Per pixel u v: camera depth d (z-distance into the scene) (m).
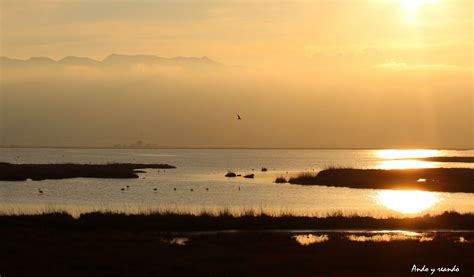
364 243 47.12
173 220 57.50
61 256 40.91
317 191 106.69
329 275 37.31
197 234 52.84
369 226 58.53
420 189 110.31
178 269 37.69
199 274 36.78
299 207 80.69
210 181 134.38
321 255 42.69
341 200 91.25
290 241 48.25
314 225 58.00
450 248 45.16
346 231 55.81
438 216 62.00
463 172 129.50
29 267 37.91
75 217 59.94
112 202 87.75
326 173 133.12
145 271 37.19
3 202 86.62
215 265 39.19
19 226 54.81
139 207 79.38
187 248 44.62
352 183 118.25
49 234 49.78
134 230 55.16
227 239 49.06
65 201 88.81
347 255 42.53
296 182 125.75
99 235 49.75
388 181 119.94
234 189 111.50
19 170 147.75
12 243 45.16
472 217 61.56
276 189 110.94
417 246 45.84
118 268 37.81
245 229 56.66
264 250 44.50
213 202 87.81
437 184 114.88
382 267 39.53
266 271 37.88
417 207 82.38
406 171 131.12
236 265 39.22
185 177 149.62
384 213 72.75
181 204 84.75
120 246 44.97
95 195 99.06
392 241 48.16
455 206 84.31
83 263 38.94
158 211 65.81
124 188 112.94
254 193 103.00
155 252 42.81
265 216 60.00
